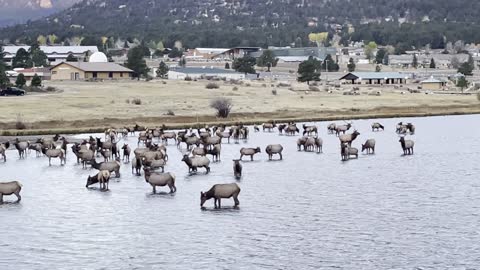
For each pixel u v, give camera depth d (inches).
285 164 3245.6
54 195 2524.6
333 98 7391.7
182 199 2417.6
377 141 4264.3
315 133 4645.7
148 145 3523.6
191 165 2970.0
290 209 2249.0
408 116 6250.0
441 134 4697.3
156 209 2263.8
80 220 2127.2
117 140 4411.9
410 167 3117.6
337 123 5654.5
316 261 1700.3
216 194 2269.9
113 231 1994.3
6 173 3065.9
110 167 2886.3
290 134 4793.3
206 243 1861.5
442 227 1998.0
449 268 1640.0
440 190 2544.3
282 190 2568.9
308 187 2625.5
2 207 2325.3
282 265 1674.5
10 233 1984.5
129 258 1742.1
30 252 1803.6
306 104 6727.4
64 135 4687.5
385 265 1665.8
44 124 5024.6
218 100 5895.7
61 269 1668.3
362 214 2169.0
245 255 1754.4
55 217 2169.0
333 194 2486.5
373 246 1818.4
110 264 1699.1
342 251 1779.0
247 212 2209.6
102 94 7165.4
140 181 2795.3
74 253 1790.1
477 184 2659.9
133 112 5767.7
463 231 1950.1
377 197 2427.4
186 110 5969.5
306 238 1898.4
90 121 5221.5
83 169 3179.1
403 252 1764.3
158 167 2982.3
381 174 2920.8
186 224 2060.8
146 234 1957.4
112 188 2642.7
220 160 3412.9
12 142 4224.9
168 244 1857.8
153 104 6338.6
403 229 1980.8
